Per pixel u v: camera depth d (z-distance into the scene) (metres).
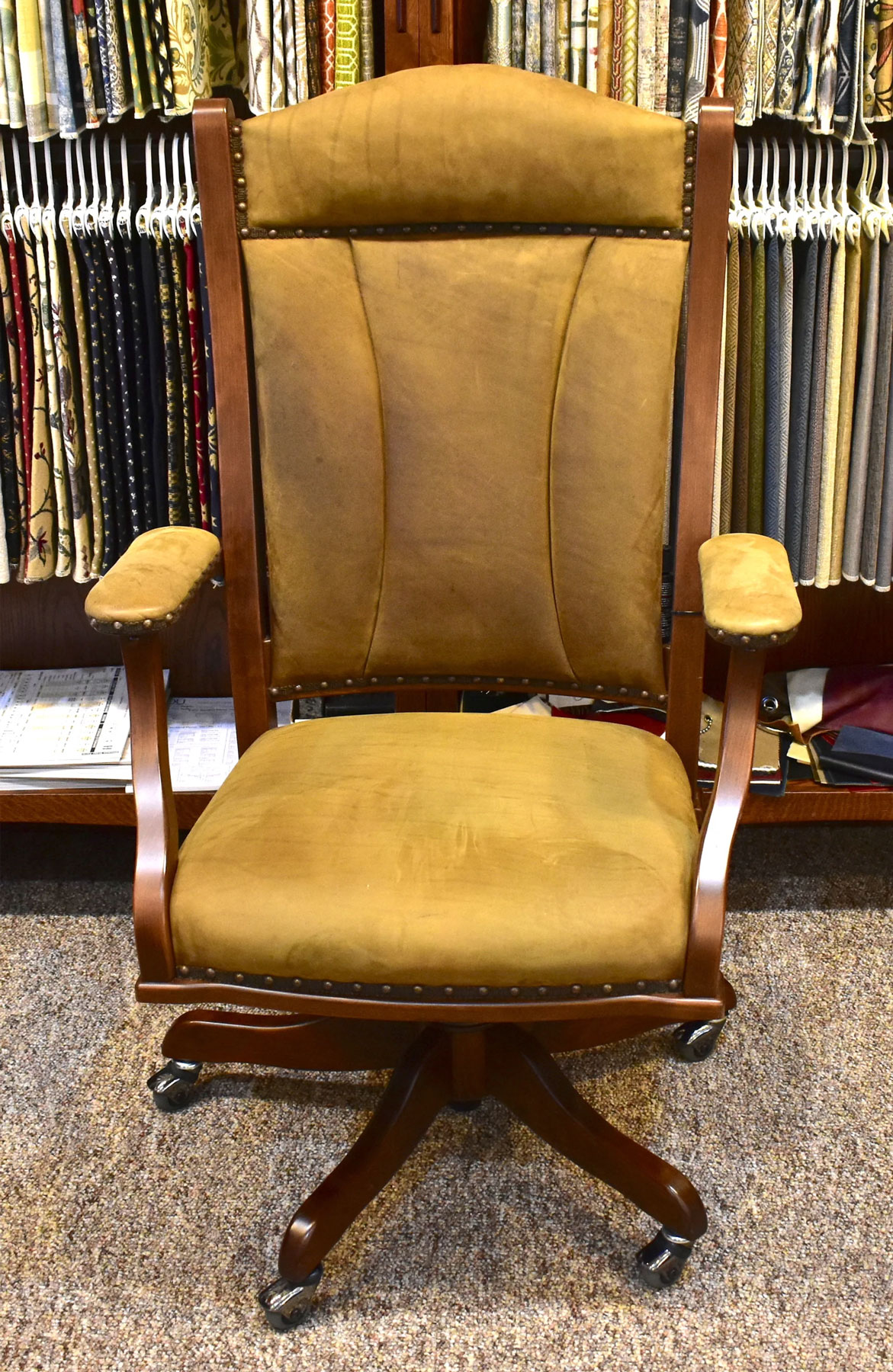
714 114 1.05
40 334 1.52
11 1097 1.35
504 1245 1.16
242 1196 1.22
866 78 1.43
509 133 1.07
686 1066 1.39
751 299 1.50
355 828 0.96
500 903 0.88
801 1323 1.07
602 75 1.38
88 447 1.57
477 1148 1.27
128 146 1.63
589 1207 1.20
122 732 1.67
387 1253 1.15
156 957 0.92
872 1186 1.21
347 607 1.20
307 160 1.09
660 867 0.92
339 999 0.91
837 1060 1.39
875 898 1.70
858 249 1.47
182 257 1.49
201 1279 1.12
